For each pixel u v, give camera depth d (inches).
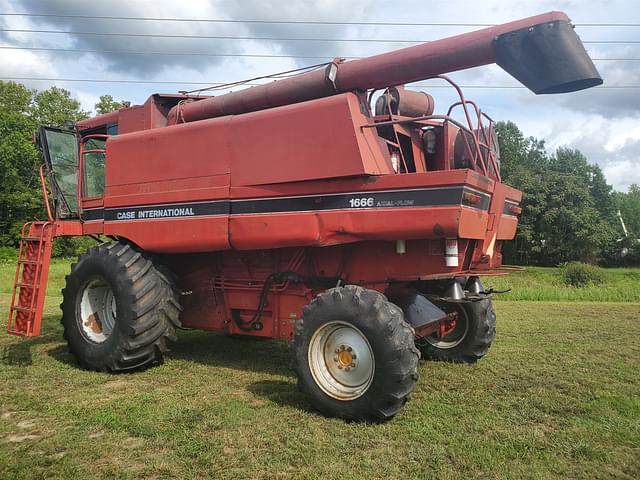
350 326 161.9
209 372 215.5
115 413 162.6
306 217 181.2
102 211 241.0
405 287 202.1
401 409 165.9
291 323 212.7
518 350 258.4
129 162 228.2
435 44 173.2
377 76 181.2
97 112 1790.1
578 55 158.6
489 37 165.5
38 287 225.3
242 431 148.9
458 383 200.7
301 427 153.0
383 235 169.3
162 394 184.1
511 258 1846.7
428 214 160.6
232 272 230.7
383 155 179.6
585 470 126.1
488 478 121.7
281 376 209.3
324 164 175.9
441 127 204.4
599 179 2100.1
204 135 205.3
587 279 895.7
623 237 2119.8
